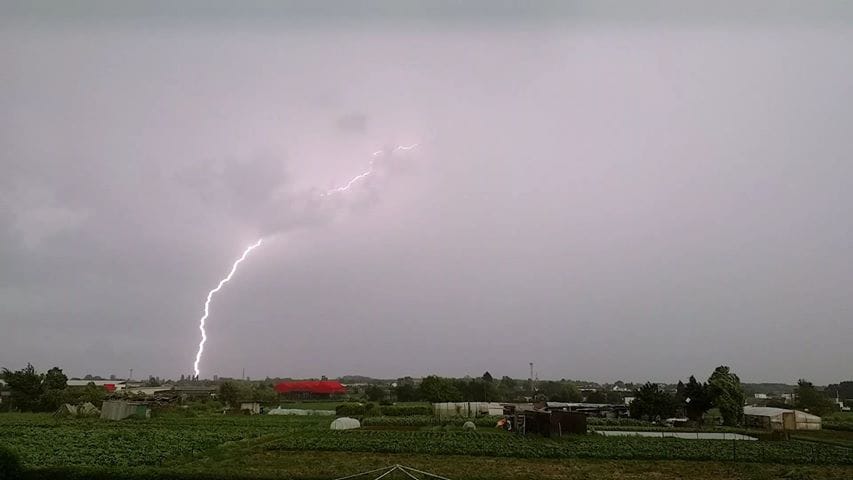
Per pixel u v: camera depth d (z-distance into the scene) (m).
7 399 102.00
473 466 39.41
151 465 38.53
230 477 30.56
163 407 94.12
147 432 58.94
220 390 118.75
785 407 102.38
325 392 163.00
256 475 30.83
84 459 39.75
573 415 62.38
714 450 47.12
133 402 91.12
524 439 55.50
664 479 35.66
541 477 35.50
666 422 80.81
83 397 99.62
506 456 44.19
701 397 84.69
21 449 44.25
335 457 43.16
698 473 37.72
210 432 60.41
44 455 41.22
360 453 45.25
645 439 56.78
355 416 86.88
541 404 89.12
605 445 49.81
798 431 71.38
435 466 39.31
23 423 70.38
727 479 35.75
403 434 59.78
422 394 117.00
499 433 62.62
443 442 51.34
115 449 44.84
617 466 40.09
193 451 45.31
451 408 90.56
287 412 99.44
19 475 29.95
